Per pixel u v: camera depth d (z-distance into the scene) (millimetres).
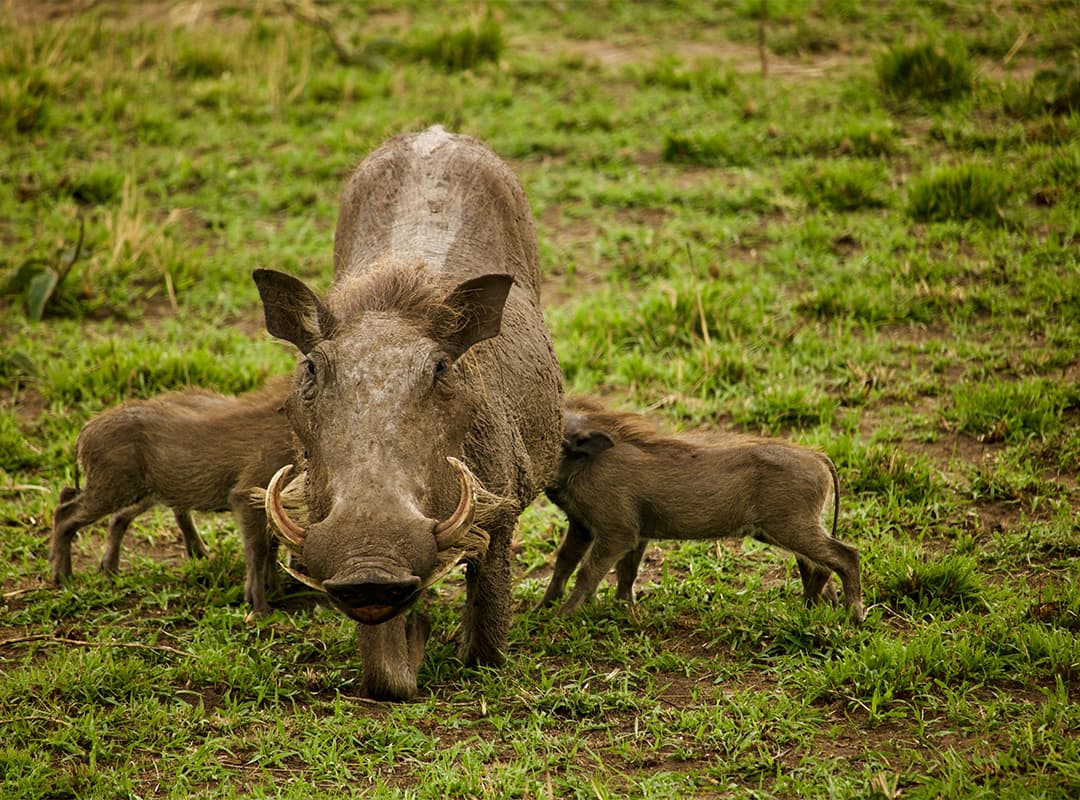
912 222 34281
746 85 44469
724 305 30391
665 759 16234
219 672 18469
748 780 15680
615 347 29609
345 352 15914
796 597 20781
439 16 53969
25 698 17734
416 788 15539
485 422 17422
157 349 29047
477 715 17500
